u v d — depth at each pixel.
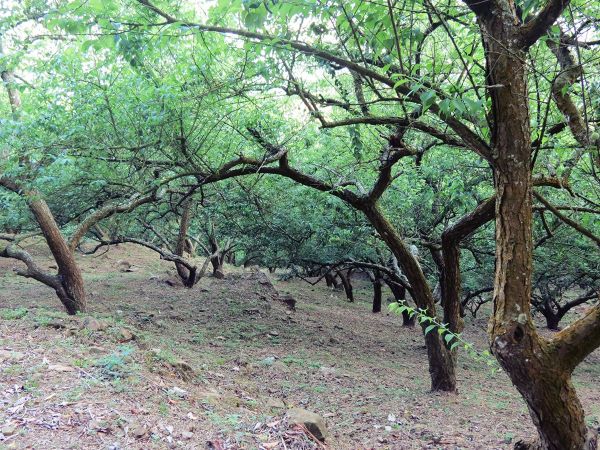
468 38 3.98
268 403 5.55
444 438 5.04
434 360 7.23
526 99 2.81
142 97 6.04
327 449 4.18
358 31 3.57
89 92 6.01
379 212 6.84
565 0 2.57
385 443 4.82
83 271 15.35
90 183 7.05
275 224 10.70
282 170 6.52
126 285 13.39
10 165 6.61
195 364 6.70
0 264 15.23
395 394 6.97
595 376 10.13
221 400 4.98
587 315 2.81
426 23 4.84
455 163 7.80
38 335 5.53
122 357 4.98
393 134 5.84
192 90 5.86
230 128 7.21
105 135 6.44
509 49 2.72
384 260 11.23
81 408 3.63
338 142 8.80
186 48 5.96
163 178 7.04
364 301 18.00
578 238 9.12
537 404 2.79
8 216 9.25
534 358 2.72
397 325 13.52
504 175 2.85
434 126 4.71
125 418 3.62
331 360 9.02
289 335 10.68
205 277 15.55
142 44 3.69
